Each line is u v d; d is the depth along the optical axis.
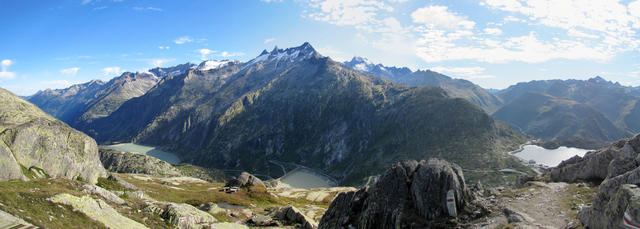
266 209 61.81
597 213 23.92
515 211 29.53
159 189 69.06
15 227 20.92
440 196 31.53
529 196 35.47
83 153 55.78
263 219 45.66
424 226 29.83
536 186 40.41
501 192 38.59
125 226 27.36
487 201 33.47
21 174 40.06
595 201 24.89
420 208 31.41
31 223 22.05
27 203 24.64
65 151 52.00
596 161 45.09
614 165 39.69
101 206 29.34
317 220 55.72
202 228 33.28
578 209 29.48
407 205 32.59
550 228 25.31
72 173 52.12
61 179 38.03
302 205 80.12
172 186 93.31
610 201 22.61
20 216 22.36
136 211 32.59
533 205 32.06
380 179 36.84
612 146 47.00
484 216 29.83
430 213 30.69
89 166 56.00
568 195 35.31
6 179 37.66
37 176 44.91
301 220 46.28
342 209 38.50
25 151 45.78
